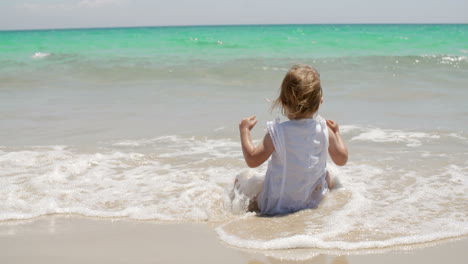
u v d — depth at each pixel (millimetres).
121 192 3641
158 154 4773
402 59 14055
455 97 8211
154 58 15688
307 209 3232
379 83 10000
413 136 5430
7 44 24016
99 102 8062
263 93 9039
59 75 11508
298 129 3131
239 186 3383
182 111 7141
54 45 23422
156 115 6836
